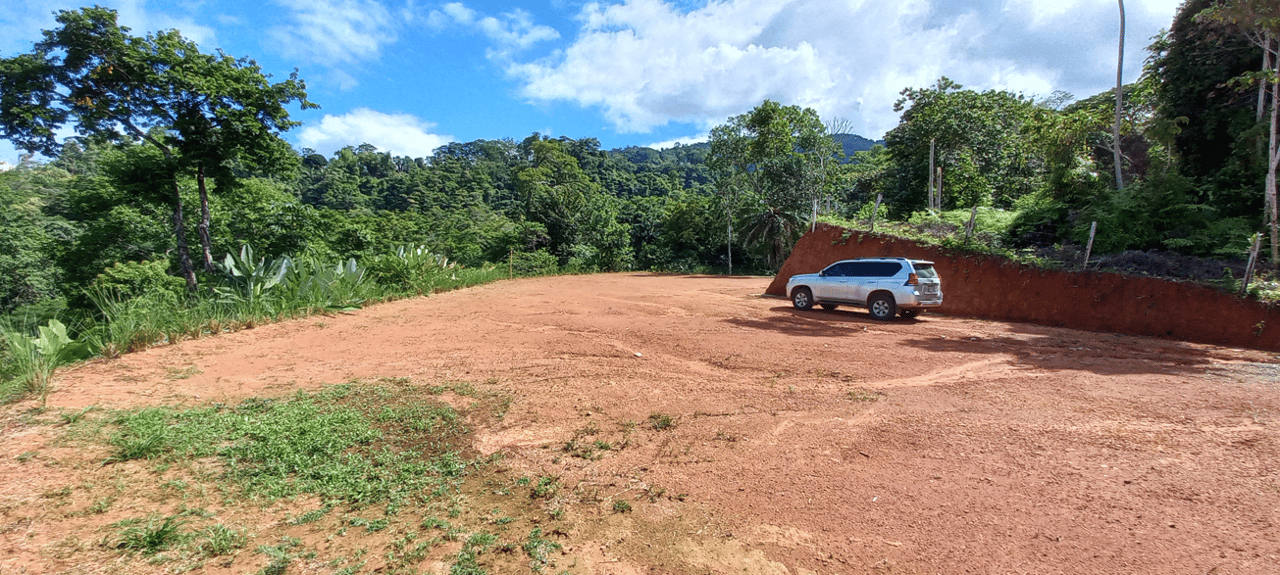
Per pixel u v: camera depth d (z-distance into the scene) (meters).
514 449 4.49
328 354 8.33
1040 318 12.43
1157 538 3.07
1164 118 17.11
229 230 22.42
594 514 3.43
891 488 3.76
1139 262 12.36
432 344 9.15
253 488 3.65
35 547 2.86
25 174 34.00
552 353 8.38
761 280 28.64
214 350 8.48
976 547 3.02
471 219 45.41
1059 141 18.25
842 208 37.16
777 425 5.08
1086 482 3.80
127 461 4.00
